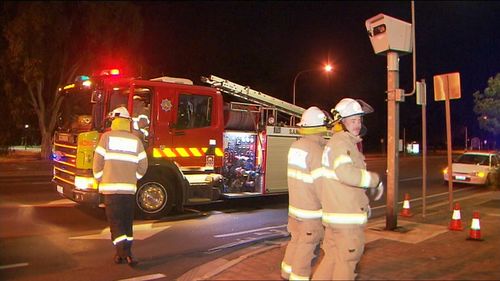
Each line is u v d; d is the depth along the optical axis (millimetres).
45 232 8766
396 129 8078
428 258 6359
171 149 10227
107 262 7035
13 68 28500
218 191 10883
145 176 9984
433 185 18828
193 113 10586
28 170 22531
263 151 11812
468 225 8594
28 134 34969
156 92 10070
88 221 9711
